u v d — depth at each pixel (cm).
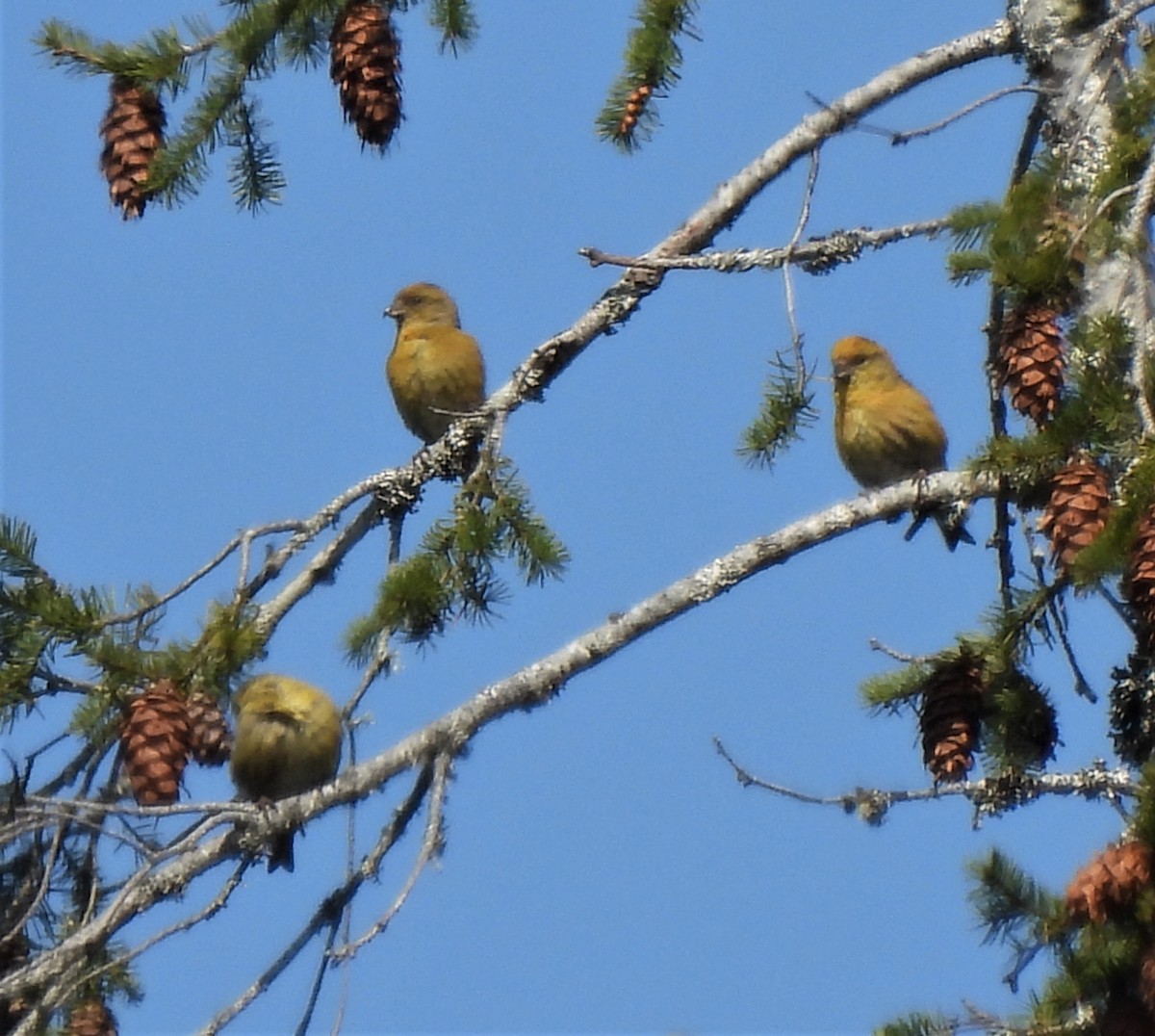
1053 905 924
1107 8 1209
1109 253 1013
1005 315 1153
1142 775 845
